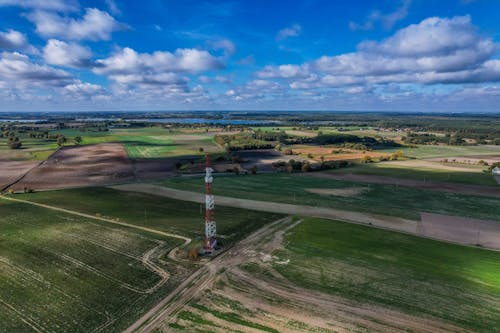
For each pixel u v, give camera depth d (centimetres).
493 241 5784
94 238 5744
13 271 4562
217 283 4231
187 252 5175
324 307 3700
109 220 6731
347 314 3566
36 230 6125
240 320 3466
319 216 7125
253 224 6512
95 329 3366
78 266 4712
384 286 4144
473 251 5288
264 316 3534
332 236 5850
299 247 5356
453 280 4306
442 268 4647
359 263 4784
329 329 3322
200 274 4472
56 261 4862
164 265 4744
